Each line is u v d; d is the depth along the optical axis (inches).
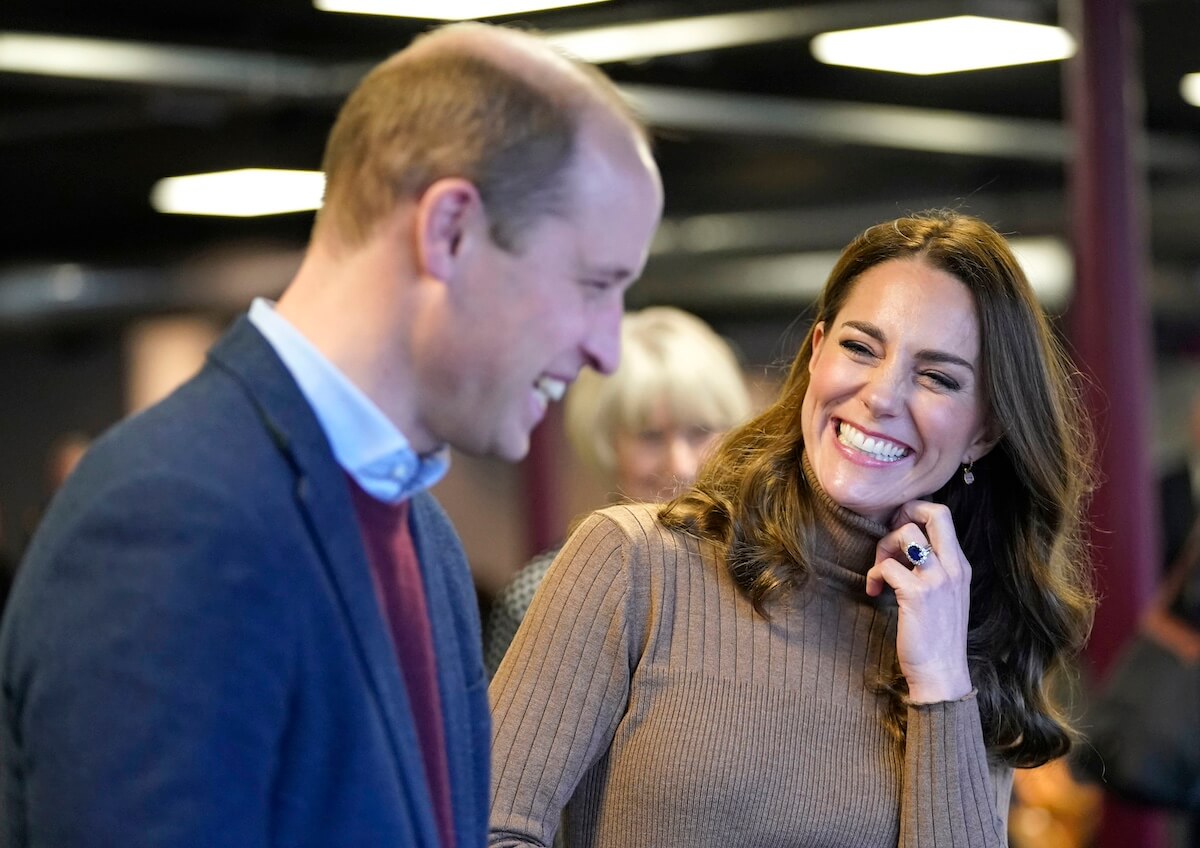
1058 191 482.0
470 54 59.0
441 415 60.2
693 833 89.7
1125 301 227.3
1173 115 418.6
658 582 94.7
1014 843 204.4
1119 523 222.4
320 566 57.5
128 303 600.4
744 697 92.7
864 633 98.0
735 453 102.1
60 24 310.2
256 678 54.0
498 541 674.2
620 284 61.3
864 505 96.2
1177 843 226.1
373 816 57.7
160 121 387.9
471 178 57.4
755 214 530.9
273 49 327.6
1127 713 156.5
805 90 385.1
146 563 52.7
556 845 101.0
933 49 276.7
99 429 715.4
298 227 565.9
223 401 58.1
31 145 427.8
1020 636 102.3
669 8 278.7
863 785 93.0
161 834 50.8
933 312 94.3
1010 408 96.0
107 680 51.6
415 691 64.8
